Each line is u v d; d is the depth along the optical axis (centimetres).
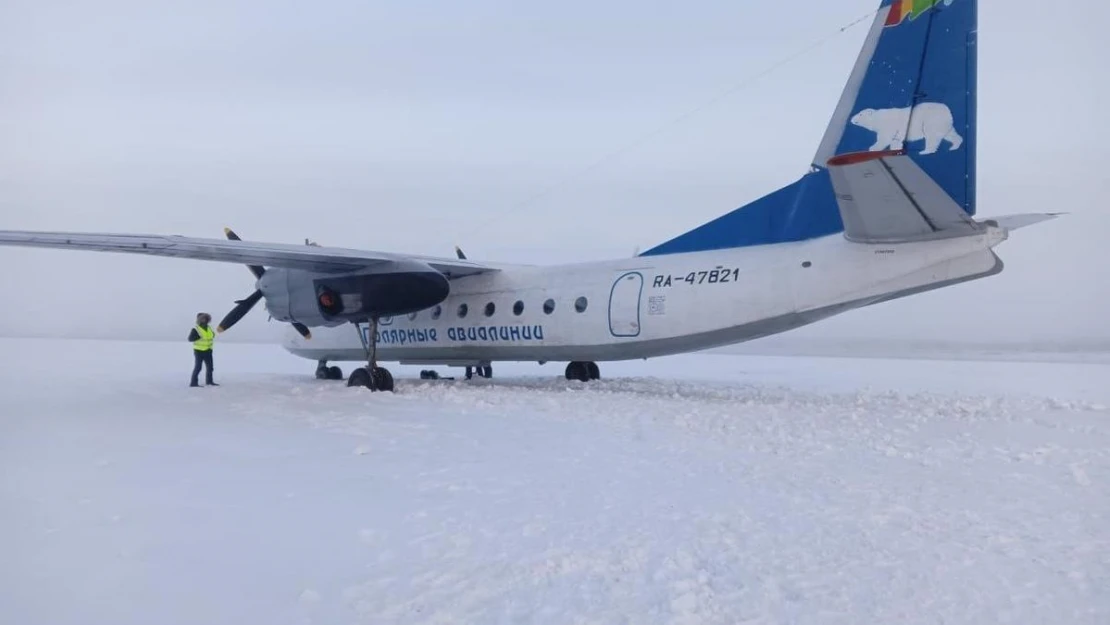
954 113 1073
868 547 494
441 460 778
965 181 1059
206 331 1562
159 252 1332
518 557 480
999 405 1202
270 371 2377
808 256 1190
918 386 1859
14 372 2033
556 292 1498
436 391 1429
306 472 716
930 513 573
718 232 1328
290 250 1373
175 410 1145
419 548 496
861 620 383
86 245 1258
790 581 437
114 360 2769
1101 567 454
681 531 531
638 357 1446
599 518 564
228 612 388
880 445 855
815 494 634
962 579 436
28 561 458
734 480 688
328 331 1880
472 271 1630
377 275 1461
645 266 1391
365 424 1010
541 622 386
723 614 393
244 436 915
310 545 498
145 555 470
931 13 1097
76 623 371
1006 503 602
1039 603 400
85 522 538
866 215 980
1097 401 1432
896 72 1122
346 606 400
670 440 891
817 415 1080
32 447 834
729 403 1226
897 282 1109
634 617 392
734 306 1253
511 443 873
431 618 388
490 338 1600
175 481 670
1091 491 643
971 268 1066
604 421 1034
